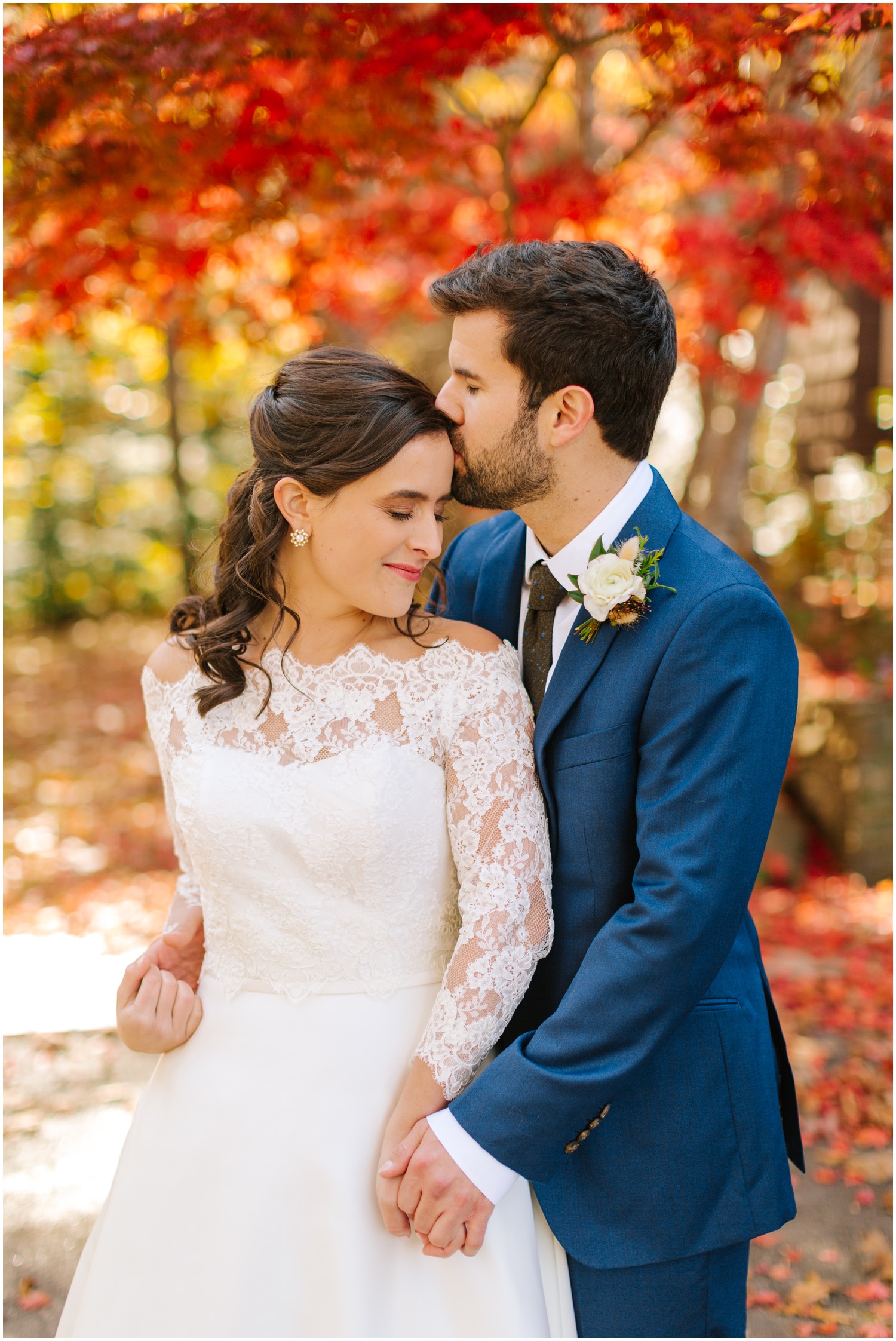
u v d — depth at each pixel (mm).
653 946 1401
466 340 1528
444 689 1552
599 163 4301
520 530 1857
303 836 1501
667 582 1545
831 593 6320
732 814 1427
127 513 12227
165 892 5207
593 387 1505
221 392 9797
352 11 2947
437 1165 1396
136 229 3631
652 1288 1551
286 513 1553
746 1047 1600
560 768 1562
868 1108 3342
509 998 1462
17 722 8406
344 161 3375
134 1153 1625
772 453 7383
